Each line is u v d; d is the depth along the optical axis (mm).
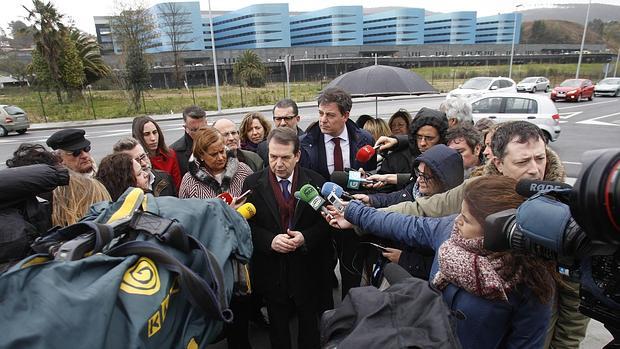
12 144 14305
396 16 90250
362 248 2717
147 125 3643
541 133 1778
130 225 1181
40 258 971
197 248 1231
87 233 1133
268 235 2377
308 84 44719
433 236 1635
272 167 2385
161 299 985
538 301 1289
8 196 1355
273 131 2438
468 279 1295
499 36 98688
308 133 3092
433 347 915
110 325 878
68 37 28625
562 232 925
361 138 3059
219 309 1112
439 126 2643
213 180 2771
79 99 28844
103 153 11938
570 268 1019
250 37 84250
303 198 2156
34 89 32156
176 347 1039
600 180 766
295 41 96250
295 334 2914
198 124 3947
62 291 850
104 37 73500
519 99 10188
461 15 95500
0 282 846
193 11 69188
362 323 1005
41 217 1545
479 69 53125
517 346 1329
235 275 1531
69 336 810
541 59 69500
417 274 1906
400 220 1766
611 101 22625
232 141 3570
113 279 925
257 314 3000
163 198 1445
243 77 41062
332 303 2820
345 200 2264
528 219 1007
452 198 1863
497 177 1381
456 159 1990
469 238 1344
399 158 2977
